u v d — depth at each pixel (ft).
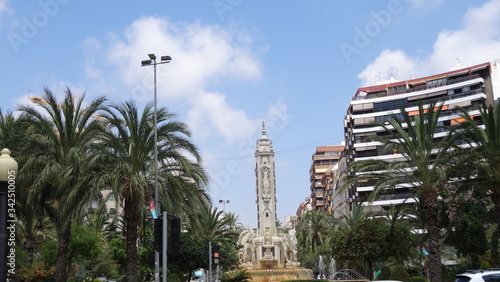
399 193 294.66
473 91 299.38
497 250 150.30
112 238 205.26
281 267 216.74
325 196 450.71
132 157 99.71
